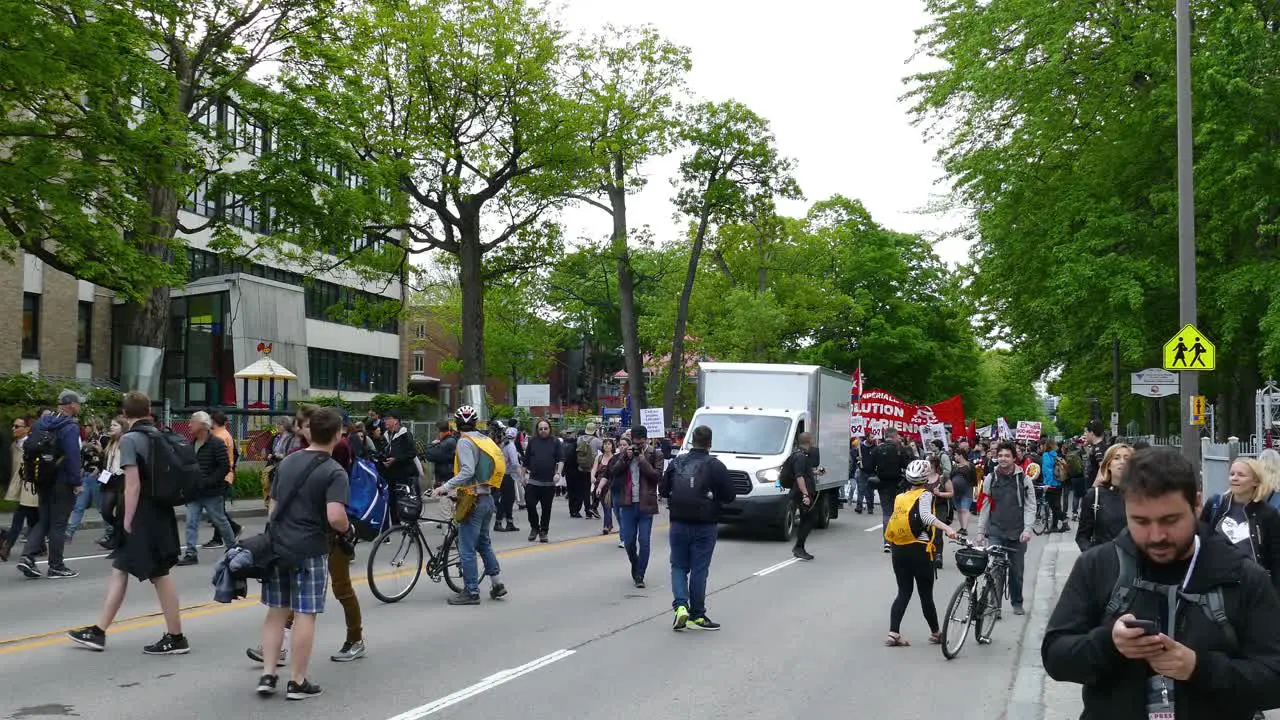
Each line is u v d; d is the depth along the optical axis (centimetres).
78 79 1892
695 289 5109
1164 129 2612
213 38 2466
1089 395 4988
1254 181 2441
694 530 1033
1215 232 2566
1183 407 1653
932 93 2942
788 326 5291
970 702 757
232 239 2564
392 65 2967
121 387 2559
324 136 2538
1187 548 298
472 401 3102
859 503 2792
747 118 3978
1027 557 1838
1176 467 290
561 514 2545
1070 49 2695
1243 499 636
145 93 2061
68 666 807
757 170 4038
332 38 2592
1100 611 310
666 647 934
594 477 1997
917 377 6378
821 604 1213
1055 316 2830
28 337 3584
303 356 4434
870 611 1168
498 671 819
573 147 3070
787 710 723
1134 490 293
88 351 4003
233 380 3891
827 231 5512
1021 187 2823
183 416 2544
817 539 2039
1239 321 2516
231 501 2306
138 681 762
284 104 2502
